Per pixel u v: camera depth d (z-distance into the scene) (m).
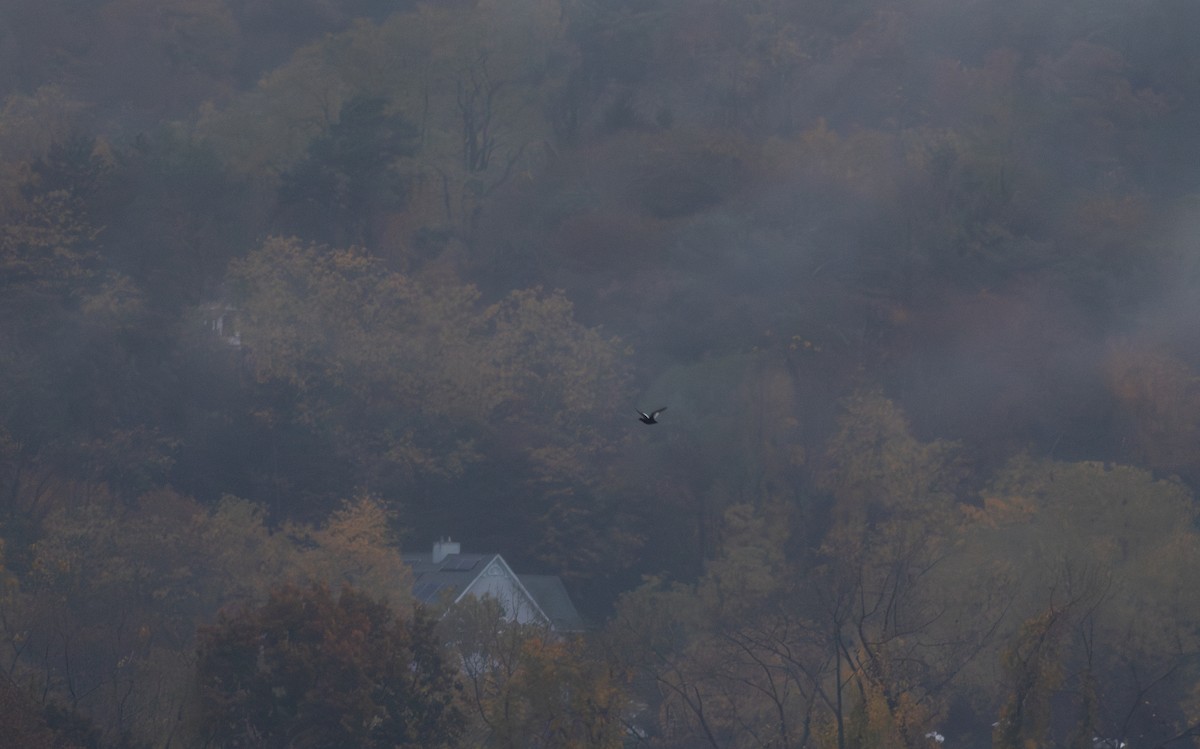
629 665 108.38
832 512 181.12
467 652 110.06
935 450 186.88
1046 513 156.88
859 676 97.62
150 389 189.25
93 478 173.88
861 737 94.88
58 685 105.88
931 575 135.38
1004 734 93.06
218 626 99.19
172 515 166.12
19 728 84.75
